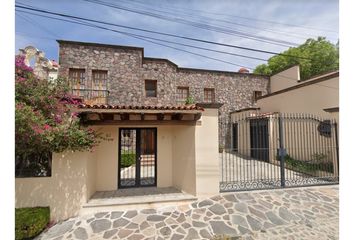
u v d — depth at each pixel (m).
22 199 4.18
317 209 4.75
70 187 4.42
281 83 14.09
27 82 4.52
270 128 9.77
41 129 3.86
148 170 6.52
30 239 3.62
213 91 14.26
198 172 5.08
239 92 14.66
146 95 12.29
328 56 15.27
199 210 4.57
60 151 4.28
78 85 10.78
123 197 5.08
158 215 4.38
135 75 11.62
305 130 8.45
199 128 5.18
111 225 4.02
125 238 3.63
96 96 10.92
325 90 8.06
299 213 4.56
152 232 3.80
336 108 6.75
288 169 8.30
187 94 13.76
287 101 10.19
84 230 3.88
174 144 6.23
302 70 16.06
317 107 8.38
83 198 4.50
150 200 4.79
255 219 4.27
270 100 11.53
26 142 3.94
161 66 12.34
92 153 5.23
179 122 5.37
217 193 5.14
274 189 5.59
